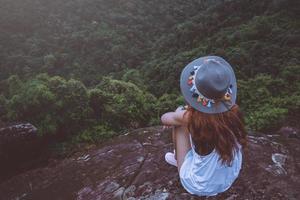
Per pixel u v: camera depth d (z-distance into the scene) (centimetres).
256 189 315
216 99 245
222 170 274
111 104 643
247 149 368
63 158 575
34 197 382
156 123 629
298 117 666
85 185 363
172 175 334
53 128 585
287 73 880
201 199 300
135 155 381
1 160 540
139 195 322
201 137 254
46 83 633
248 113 691
